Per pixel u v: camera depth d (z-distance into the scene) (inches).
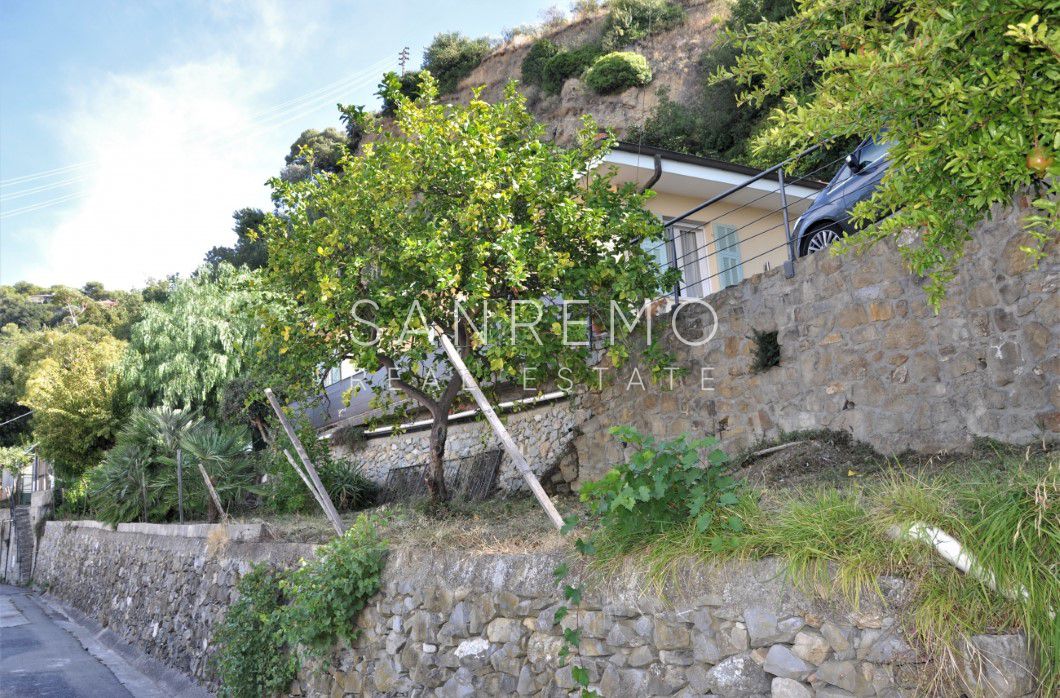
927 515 133.1
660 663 156.0
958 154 112.8
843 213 291.4
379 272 311.3
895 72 113.3
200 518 544.4
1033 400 215.0
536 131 325.7
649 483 166.2
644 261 308.8
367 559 247.6
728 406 315.9
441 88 1612.9
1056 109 107.4
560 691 177.0
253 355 338.3
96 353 860.0
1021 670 113.3
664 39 1266.0
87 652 493.4
